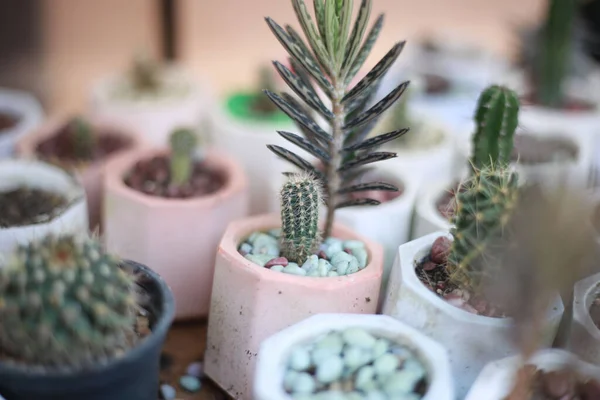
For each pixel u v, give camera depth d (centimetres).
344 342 33
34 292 29
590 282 36
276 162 55
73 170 47
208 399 39
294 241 37
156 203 42
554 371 32
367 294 36
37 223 40
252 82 75
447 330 34
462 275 35
